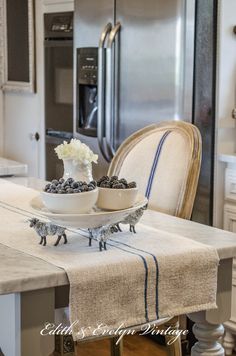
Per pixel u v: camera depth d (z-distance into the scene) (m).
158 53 3.32
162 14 3.28
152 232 1.91
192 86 3.16
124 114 3.57
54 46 4.21
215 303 1.76
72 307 1.55
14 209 2.24
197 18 3.12
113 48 3.59
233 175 3.14
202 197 3.22
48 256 1.66
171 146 2.39
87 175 1.88
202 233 1.93
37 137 4.53
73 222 1.71
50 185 1.75
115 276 1.59
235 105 3.21
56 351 2.13
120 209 1.77
